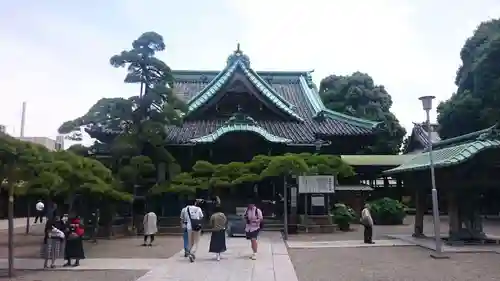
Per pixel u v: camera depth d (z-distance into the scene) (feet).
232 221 75.05
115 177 74.69
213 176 80.18
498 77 103.86
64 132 78.69
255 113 113.80
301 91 138.00
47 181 42.83
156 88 78.79
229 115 113.09
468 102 107.76
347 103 158.20
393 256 50.26
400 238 67.97
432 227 91.71
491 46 102.06
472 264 44.11
